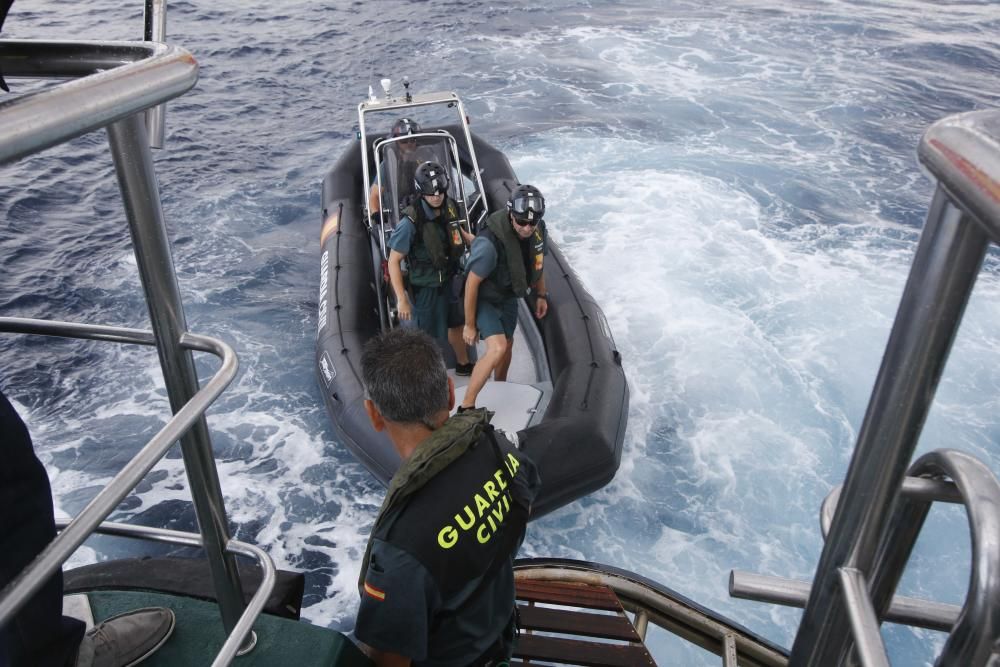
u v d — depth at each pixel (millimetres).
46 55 736
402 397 1179
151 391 6219
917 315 506
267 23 14609
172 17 14742
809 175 9117
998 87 11844
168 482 5375
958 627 491
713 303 6703
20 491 728
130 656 1229
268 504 5125
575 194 8516
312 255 8016
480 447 1212
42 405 6043
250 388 6164
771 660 1792
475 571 1143
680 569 4523
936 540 4605
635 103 11062
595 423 4711
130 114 617
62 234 8312
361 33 14078
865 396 5711
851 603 608
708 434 5391
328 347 5438
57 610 819
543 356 5555
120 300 7312
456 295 4852
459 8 15305
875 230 8008
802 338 6297
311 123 10836
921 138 476
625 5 15414
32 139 509
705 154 9555
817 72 12273
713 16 14805
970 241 457
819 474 5086
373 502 5168
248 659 1255
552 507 4504
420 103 6082
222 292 7348
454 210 5160
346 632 4363
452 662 1224
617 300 6711
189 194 9016
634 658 1972
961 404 5656
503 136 10062
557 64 12477
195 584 1515
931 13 15242
